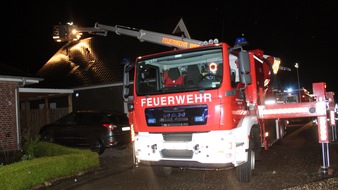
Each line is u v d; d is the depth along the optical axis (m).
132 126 7.46
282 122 11.37
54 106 22.39
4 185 6.44
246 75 6.33
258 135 7.67
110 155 11.89
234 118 6.29
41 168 7.45
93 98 20.14
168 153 6.51
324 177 7.00
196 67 6.81
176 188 6.82
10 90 12.53
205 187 6.78
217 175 7.88
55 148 10.04
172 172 8.44
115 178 8.14
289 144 12.58
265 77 9.30
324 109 7.42
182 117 6.35
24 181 6.94
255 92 7.89
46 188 7.29
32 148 10.80
